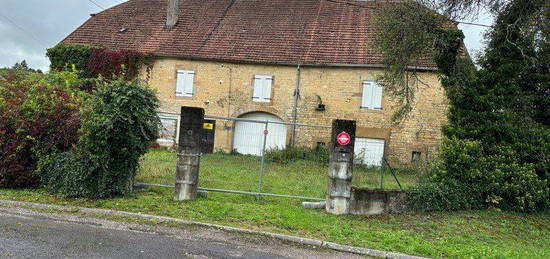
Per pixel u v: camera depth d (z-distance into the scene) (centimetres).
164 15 2294
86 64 2039
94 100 807
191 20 2234
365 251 600
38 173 848
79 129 796
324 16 2131
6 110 857
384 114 1825
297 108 1912
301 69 1914
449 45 1061
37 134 845
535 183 955
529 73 1112
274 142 1955
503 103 1005
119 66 2014
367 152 1748
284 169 1367
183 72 2020
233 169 1311
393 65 1206
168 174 1062
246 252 559
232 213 748
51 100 871
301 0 2272
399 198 861
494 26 1047
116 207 744
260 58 1941
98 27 2259
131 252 516
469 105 1012
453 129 1004
